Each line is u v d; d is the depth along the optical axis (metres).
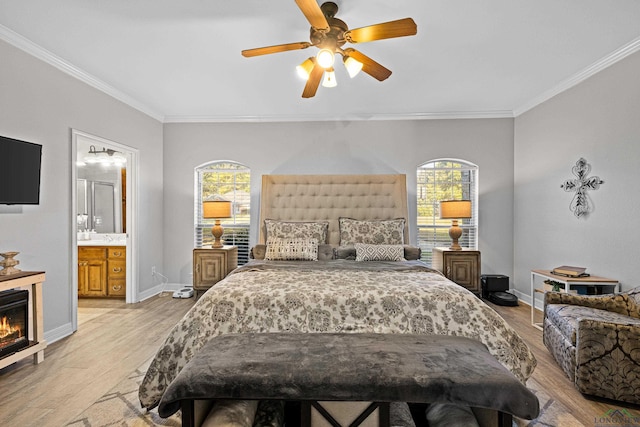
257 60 3.07
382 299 2.14
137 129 4.30
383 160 4.73
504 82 3.60
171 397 1.40
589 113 3.30
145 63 3.13
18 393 2.15
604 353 2.05
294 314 2.08
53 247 3.03
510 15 2.37
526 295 4.37
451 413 1.61
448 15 2.36
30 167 2.71
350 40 2.12
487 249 4.68
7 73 2.62
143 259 4.47
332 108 4.45
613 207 3.04
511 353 1.99
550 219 3.90
